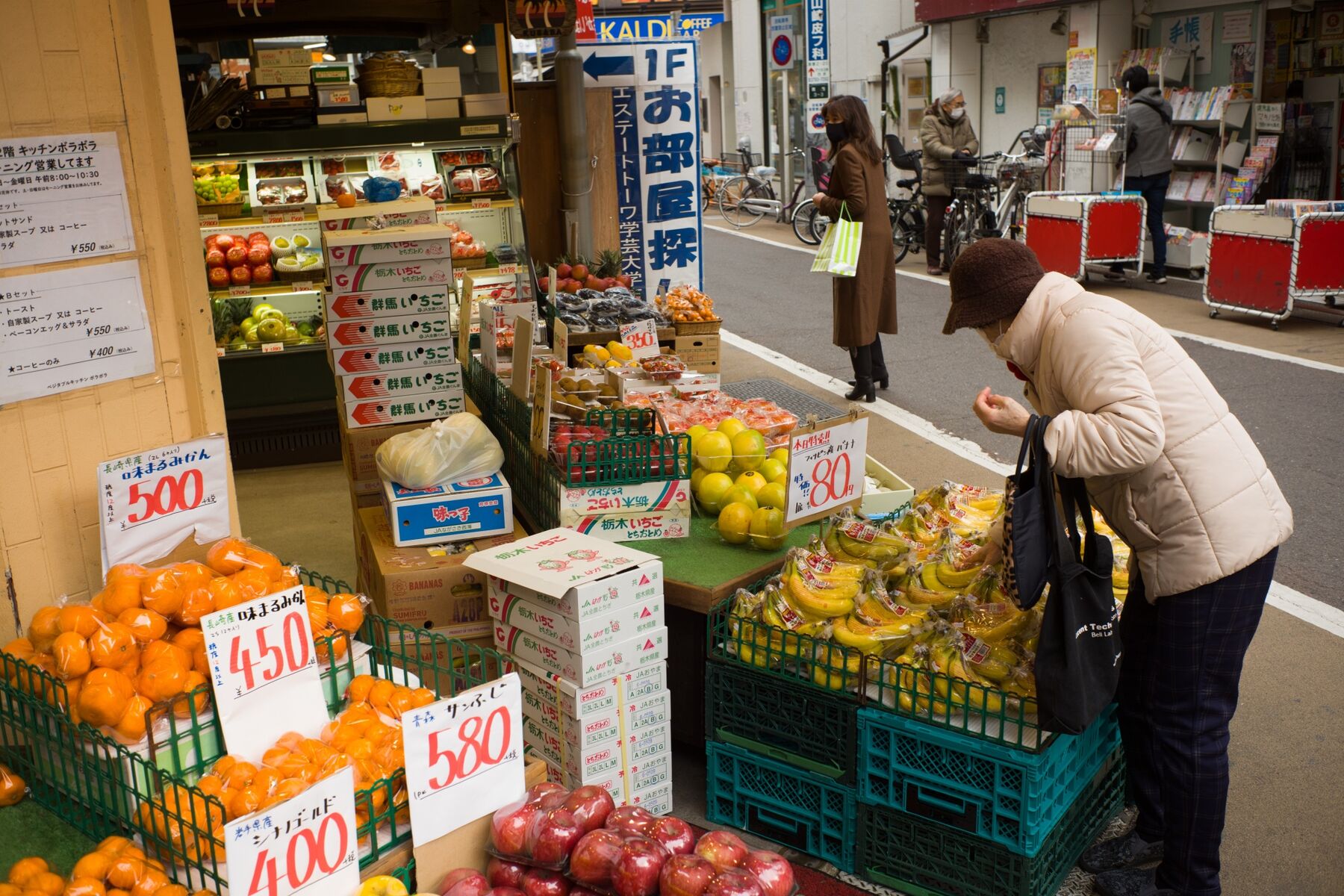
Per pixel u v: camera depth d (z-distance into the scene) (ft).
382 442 15.24
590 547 11.73
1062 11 47.88
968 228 44.68
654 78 30.78
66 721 8.48
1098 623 9.77
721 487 14.07
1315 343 31.30
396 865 8.27
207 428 11.68
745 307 41.52
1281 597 17.20
